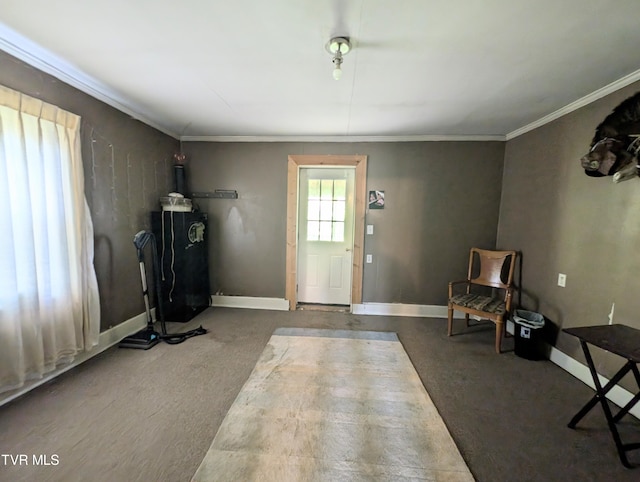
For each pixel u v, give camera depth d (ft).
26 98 6.33
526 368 8.39
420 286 12.62
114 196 9.23
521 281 10.55
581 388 7.45
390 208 12.44
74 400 6.50
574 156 8.32
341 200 13.37
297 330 10.78
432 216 12.32
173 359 8.43
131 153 9.93
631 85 6.78
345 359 8.68
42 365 6.77
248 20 5.13
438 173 12.14
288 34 5.52
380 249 12.64
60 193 7.09
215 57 6.42
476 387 7.39
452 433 5.79
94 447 5.23
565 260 8.56
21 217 6.29
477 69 6.68
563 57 6.11
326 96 8.36
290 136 12.54
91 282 8.09
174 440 5.42
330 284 13.83
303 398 6.75
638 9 4.64
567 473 4.94
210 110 9.64
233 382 7.33
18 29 5.53
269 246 13.07
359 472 4.81
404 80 7.28
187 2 4.70
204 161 12.95
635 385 6.51
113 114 9.06
